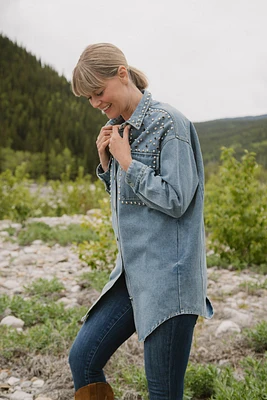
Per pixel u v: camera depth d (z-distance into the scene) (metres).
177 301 2.10
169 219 2.13
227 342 4.16
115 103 2.22
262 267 6.66
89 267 6.92
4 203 11.66
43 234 8.82
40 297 5.33
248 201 7.00
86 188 14.57
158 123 2.15
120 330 2.29
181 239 2.13
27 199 12.18
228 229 6.97
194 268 2.13
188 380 3.37
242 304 5.18
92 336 2.26
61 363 3.79
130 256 2.19
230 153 7.27
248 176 7.11
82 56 2.20
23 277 6.40
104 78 2.17
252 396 2.97
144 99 2.22
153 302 2.11
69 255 7.64
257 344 4.05
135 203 2.18
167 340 2.11
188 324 2.12
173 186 2.05
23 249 8.14
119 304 2.29
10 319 4.55
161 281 2.10
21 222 10.30
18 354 3.96
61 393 3.38
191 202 2.17
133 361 3.83
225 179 7.16
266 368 3.40
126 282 2.25
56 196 14.52
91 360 2.26
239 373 3.63
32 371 3.72
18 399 3.35
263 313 4.92
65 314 4.66
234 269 6.81
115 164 2.32
